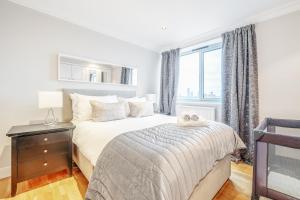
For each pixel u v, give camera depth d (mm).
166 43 3812
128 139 1355
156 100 3855
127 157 1152
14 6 2090
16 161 1665
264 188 1566
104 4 2246
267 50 2443
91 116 2434
